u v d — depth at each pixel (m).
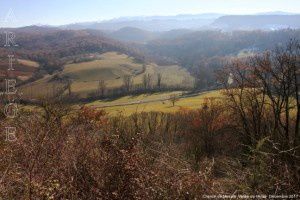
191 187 3.77
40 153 4.67
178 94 90.94
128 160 4.30
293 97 20.08
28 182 3.98
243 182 3.84
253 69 22.80
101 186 4.22
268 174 3.80
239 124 23.30
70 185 4.07
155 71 136.50
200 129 23.59
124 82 105.38
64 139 5.06
